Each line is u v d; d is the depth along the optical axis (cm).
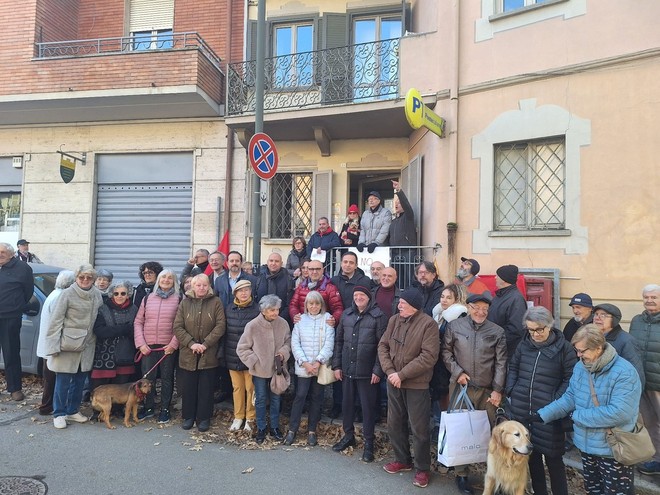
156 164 1013
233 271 599
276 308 500
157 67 898
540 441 358
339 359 485
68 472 411
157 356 545
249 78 912
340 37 930
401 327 427
